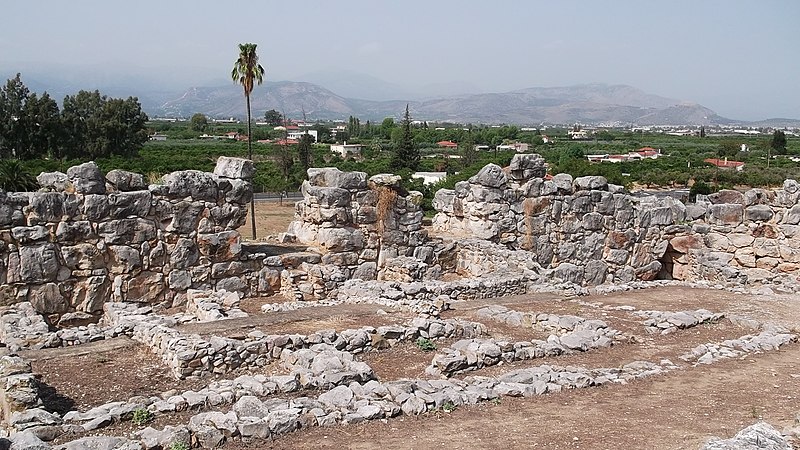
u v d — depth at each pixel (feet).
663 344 48.21
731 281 73.92
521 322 52.03
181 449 27.25
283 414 30.53
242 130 620.08
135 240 57.06
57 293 53.57
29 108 235.81
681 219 85.56
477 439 30.42
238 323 47.26
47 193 53.06
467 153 309.83
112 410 30.99
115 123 256.32
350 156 339.98
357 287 58.49
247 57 138.41
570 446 29.86
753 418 33.65
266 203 208.74
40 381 36.86
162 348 41.22
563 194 78.43
